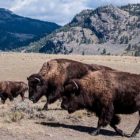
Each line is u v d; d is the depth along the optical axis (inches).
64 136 832.9
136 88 867.4
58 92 1163.9
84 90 881.5
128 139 873.5
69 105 889.5
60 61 1184.8
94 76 881.5
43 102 1470.2
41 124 934.4
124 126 1027.3
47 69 1171.3
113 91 864.3
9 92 1727.4
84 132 898.1
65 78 1166.3
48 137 808.9
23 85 1796.3
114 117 904.9
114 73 881.5
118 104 874.1
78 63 1184.8
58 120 1015.6
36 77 1136.8
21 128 861.8
